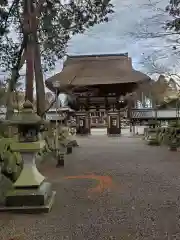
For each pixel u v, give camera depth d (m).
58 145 15.56
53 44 16.89
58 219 5.20
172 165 11.94
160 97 37.78
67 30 16.58
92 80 39.09
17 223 5.02
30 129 6.07
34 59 16.16
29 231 4.64
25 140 6.05
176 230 4.57
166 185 8.05
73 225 4.89
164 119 38.97
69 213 5.55
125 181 8.71
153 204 6.10
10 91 14.47
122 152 17.81
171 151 17.89
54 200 6.49
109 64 42.81
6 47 14.79
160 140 23.06
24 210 5.55
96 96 40.19
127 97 41.00
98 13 16.25
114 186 8.04
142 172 10.28
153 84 37.38
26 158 6.00
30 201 5.70
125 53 45.09
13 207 5.63
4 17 14.09
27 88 14.20
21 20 14.67
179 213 5.44
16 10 14.45
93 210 5.73
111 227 4.76
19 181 5.84
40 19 15.77
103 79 39.25
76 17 16.23
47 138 14.18
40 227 4.81
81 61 43.03
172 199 6.51
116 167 11.64
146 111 40.47
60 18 16.09
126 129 52.28
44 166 12.01
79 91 39.78
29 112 6.12
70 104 42.25
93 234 4.47
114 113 40.03
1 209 5.57
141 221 5.02
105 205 6.08
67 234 4.49
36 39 15.30
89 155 16.38
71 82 33.88
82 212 5.60
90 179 9.16
